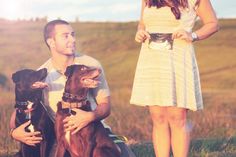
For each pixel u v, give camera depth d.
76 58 5.88
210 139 8.32
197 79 5.27
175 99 5.13
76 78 5.48
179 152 5.20
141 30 5.25
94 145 5.50
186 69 5.18
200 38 5.21
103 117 5.64
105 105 5.71
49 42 5.86
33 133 5.68
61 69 5.82
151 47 5.19
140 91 5.25
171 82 5.12
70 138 5.46
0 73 25.39
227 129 10.60
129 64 39.34
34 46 36.66
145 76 5.22
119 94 20.62
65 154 5.55
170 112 5.20
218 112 12.85
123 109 13.48
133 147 7.54
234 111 13.59
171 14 5.12
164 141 5.23
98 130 5.57
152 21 5.19
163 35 5.16
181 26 5.14
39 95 5.71
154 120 5.27
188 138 5.24
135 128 10.74
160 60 5.15
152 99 5.17
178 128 5.21
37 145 5.73
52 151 5.73
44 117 5.71
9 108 11.77
